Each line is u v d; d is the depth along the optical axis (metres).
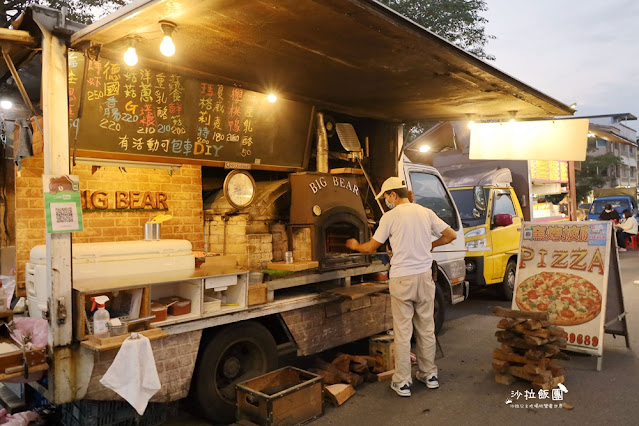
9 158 3.98
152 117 4.01
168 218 3.93
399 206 4.37
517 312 4.42
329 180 4.82
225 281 3.69
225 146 4.59
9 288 3.64
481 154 6.18
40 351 2.86
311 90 4.75
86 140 3.71
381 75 4.21
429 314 4.34
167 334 3.08
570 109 5.69
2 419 3.41
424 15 13.96
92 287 3.03
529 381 4.42
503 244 8.47
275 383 3.93
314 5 2.71
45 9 2.88
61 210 2.92
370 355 5.00
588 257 5.06
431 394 4.23
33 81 3.79
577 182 30.97
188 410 4.02
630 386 4.34
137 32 3.03
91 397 3.02
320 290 4.65
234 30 3.09
